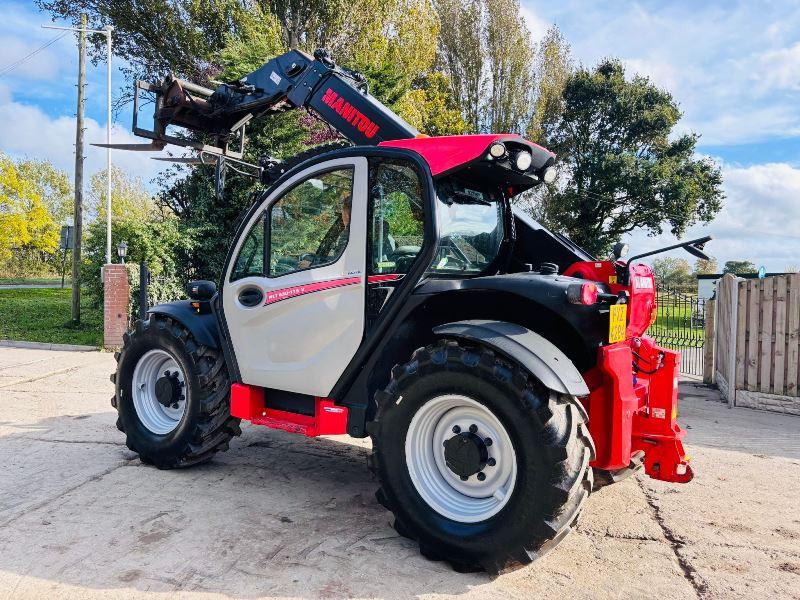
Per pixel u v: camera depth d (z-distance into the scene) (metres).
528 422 2.76
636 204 32.94
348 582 2.80
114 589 2.69
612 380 3.19
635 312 3.48
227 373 4.30
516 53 30.61
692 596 2.77
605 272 3.75
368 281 3.52
